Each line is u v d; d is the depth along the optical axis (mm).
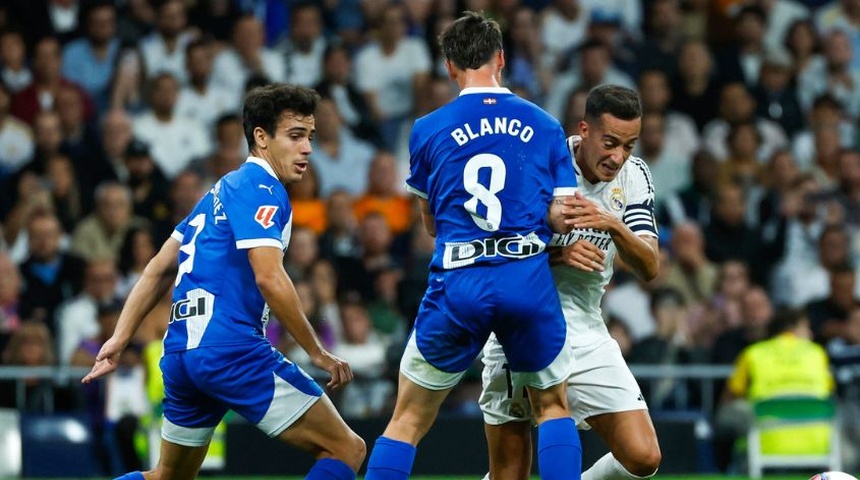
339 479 20406
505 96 20625
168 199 47094
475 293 19875
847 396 42281
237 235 20078
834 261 48531
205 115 50688
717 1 58125
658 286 45906
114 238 45031
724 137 53562
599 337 22547
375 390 39656
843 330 44906
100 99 50656
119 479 21188
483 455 37594
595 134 21078
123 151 48062
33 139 48844
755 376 40469
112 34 51312
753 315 43844
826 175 54281
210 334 20281
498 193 20031
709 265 47438
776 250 49594
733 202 48938
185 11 53438
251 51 51719
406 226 48062
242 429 37719
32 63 50781
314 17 52906
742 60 56719
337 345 41312
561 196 20359
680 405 42062
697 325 45250
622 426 22000
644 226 21812
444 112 20609
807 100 57844
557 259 21406
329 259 44938
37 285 43344
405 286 43625
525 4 56656
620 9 58438
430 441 37500
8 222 46344
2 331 41312
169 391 20828
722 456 40344
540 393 20531
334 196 46031
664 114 53438
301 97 20844
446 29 21156
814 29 60062
